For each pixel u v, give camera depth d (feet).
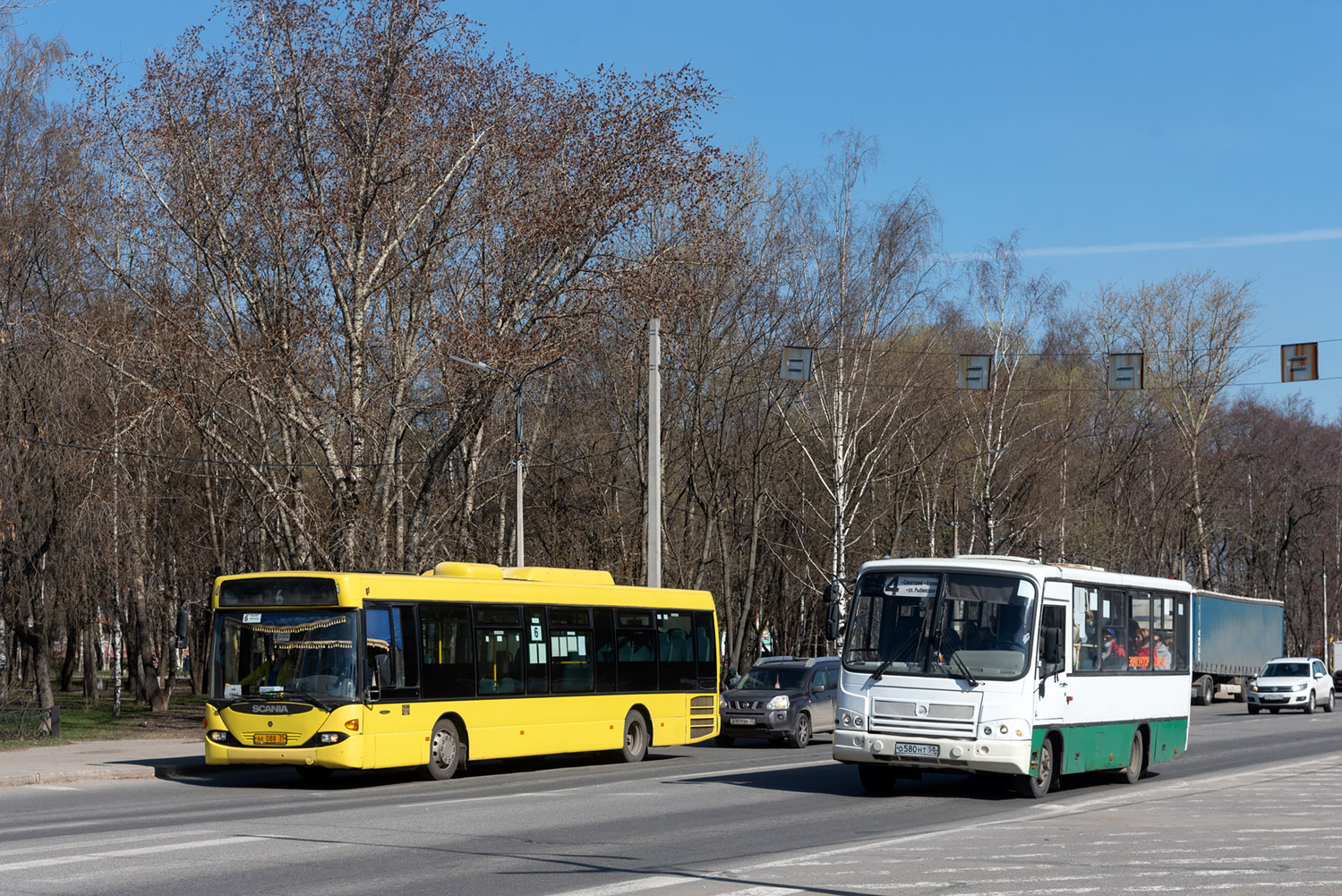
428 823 48.57
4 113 109.29
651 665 85.15
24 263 106.83
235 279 110.32
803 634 185.16
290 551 112.47
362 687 65.10
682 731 87.15
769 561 182.19
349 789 64.59
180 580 145.18
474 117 110.73
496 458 137.69
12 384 100.58
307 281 113.19
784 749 97.40
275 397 109.29
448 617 70.90
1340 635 303.07
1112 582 66.64
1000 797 60.23
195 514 144.77
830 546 173.37
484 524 153.99
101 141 111.34
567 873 36.73
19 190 107.86
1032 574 58.90
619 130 113.19
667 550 150.20
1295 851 42.32
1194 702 187.11
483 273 114.42
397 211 111.96
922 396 164.86
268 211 110.73
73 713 138.62
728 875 36.37
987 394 165.37
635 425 151.43
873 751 58.65
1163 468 216.33
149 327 108.88
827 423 163.84
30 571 105.70
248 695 66.28
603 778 70.95
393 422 111.45
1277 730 122.52
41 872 36.17
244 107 111.55
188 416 109.09
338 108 110.42
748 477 169.48
